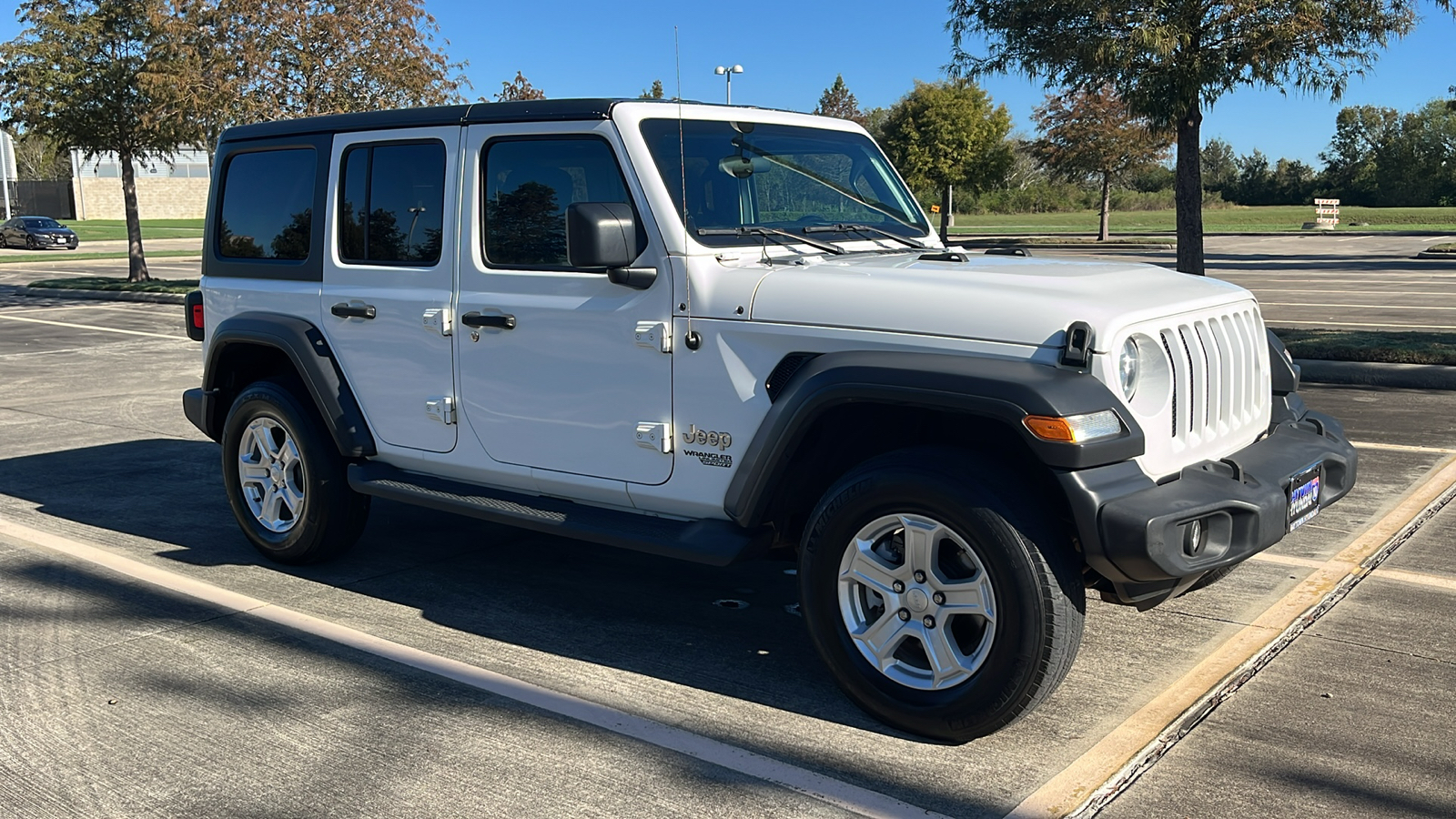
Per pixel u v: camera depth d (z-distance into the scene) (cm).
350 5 2117
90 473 757
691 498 414
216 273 579
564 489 453
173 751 359
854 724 376
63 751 360
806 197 461
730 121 452
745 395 394
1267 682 402
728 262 411
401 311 490
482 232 464
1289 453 406
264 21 2052
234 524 635
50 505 677
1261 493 362
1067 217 7294
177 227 6406
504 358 458
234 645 450
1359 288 2016
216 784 337
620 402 427
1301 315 1548
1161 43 1102
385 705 392
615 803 324
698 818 315
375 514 657
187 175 8125
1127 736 361
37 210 7406
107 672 422
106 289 2291
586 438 439
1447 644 434
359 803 326
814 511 378
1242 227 5669
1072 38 1185
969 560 353
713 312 400
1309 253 3262
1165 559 329
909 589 358
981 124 5078
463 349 471
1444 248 3009
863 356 362
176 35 2066
